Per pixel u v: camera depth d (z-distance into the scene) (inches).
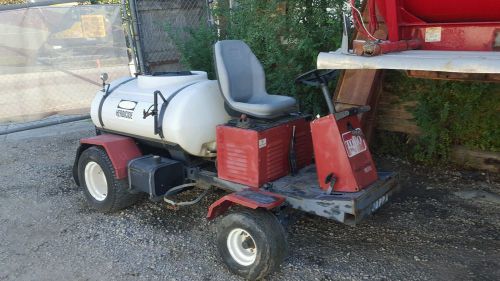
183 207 187.5
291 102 163.3
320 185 142.9
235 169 151.9
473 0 130.1
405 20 147.6
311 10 234.4
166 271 144.3
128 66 319.9
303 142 162.9
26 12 292.7
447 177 209.2
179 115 160.2
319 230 165.8
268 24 237.0
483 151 210.2
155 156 169.6
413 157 230.4
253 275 132.5
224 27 279.6
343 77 221.8
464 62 113.7
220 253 140.9
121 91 188.4
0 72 298.5
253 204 128.5
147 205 191.3
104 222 178.9
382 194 143.3
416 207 182.2
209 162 176.4
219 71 159.5
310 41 224.4
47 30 299.7
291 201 138.5
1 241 168.2
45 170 241.1
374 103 222.7
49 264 151.4
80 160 187.2
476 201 184.5
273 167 151.2
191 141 163.3
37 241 167.0
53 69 308.0
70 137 301.0
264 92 175.6
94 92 323.0
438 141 219.8
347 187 136.5
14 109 309.9
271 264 129.6
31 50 300.8
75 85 317.7
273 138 149.1
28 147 283.7
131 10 286.4
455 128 211.9
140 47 294.4
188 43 276.8
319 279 136.3
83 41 308.8
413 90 222.5
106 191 184.5
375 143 241.9
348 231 164.6
